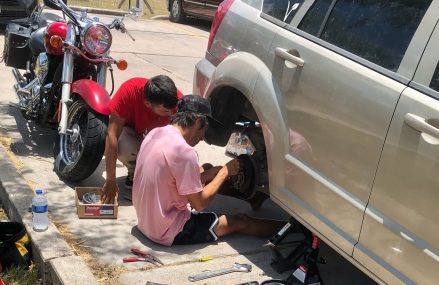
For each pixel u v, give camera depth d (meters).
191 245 3.73
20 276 3.32
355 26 3.09
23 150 4.94
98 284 3.12
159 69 8.80
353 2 3.15
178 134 3.52
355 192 2.89
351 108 2.92
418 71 2.67
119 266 3.39
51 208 3.99
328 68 3.11
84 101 4.23
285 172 3.40
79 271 3.19
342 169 2.97
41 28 5.25
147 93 3.62
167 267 3.43
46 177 4.47
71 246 3.54
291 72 3.35
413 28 2.77
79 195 4.05
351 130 2.91
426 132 2.52
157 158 3.48
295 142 3.32
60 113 4.35
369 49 2.96
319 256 3.63
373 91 2.82
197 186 3.47
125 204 4.22
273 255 3.70
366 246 2.83
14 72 5.82
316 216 3.14
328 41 3.21
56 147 4.64
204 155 5.46
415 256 2.55
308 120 3.21
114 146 3.90
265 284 3.25
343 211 2.95
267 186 3.80
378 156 2.75
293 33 3.45
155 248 3.64
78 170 4.18
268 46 3.58
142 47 10.50
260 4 3.87
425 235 2.52
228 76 3.83
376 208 2.77
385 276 2.72
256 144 3.89
